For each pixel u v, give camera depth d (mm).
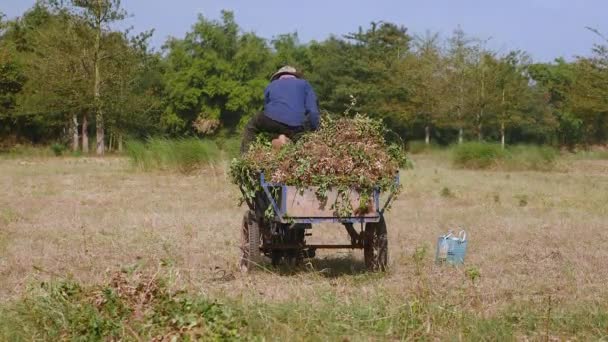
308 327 5613
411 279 7625
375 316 5852
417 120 50688
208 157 23766
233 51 59594
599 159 40469
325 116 8422
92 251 9477
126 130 45438
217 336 5012
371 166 7625
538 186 20781
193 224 12055
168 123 57781
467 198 17312
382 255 8109
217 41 58531
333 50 56219
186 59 57812
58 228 11555
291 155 7641
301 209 7539
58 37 42375
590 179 24438
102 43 42562
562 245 10484
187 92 57219
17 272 8164
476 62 45875
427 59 48969
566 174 27328
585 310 6180
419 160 36219
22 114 43969
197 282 7305
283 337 5387
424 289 6406
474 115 46312
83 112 43844
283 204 7535
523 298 6809
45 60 42469
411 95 49750
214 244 10141
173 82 57375
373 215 7629
